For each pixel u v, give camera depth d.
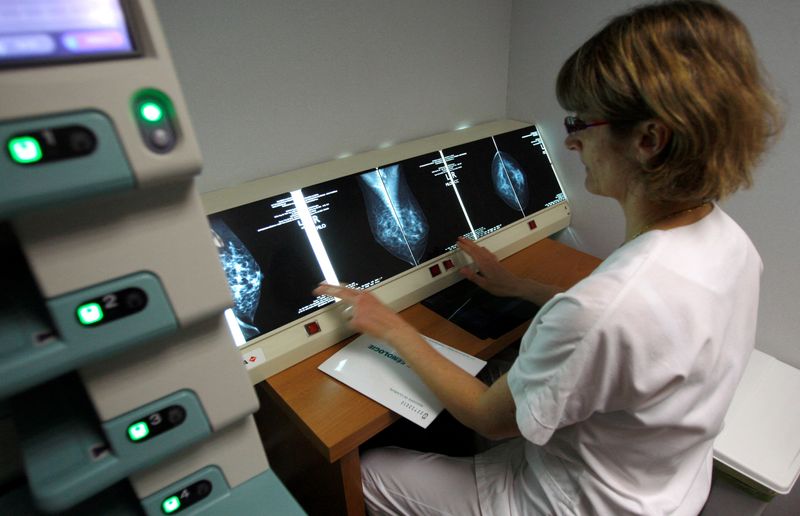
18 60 0.35
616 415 0.74
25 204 0.37
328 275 1.19
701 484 0.92
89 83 0.36
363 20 1.34
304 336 1.11
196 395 0.55
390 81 1.47
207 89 1.16
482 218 1.50
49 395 0.60
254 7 1.15
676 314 0.65
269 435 1.34
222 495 0.66
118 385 0.49
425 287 1.31
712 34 0.63
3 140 0.34
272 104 1.27
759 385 1.24
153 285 0.46
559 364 0.69
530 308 1.25
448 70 1.59
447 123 1.68
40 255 0.40
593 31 1.43
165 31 1.05
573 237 1.76
